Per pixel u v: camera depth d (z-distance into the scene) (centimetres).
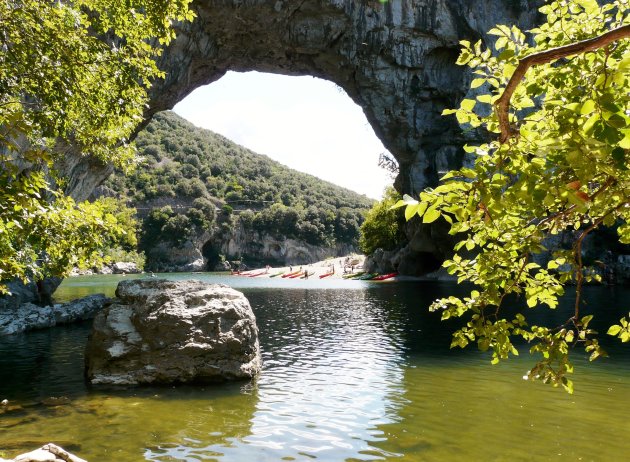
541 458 693
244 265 13838
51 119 667
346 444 749
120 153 836
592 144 242
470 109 413
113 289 4400
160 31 745
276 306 2973
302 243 15038
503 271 423
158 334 1174
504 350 414
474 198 315
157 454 707
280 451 720
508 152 322
